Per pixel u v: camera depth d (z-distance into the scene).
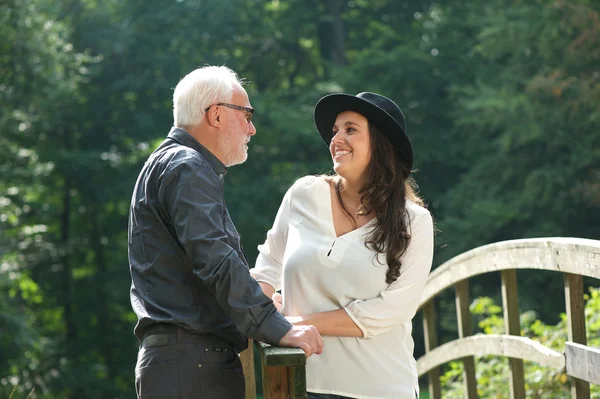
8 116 18.00
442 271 5.36
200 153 3.28
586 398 3.74
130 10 26.30
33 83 17.88
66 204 24.91
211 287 3.04
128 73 25.64
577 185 20.48
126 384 24.41
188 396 3.09
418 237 3.39
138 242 3.21
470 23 23.95
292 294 3.44
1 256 16.69
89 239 25.61
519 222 22.22
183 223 3.05
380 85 25.52
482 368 6.67
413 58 25.14
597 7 20.81
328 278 3.36
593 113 20.09
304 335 2.96
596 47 20.52
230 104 3.29
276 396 2.95
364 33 28.98
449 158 25.23
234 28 26.61
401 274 3.36
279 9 28.78
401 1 28.94
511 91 22.28
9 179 19.12
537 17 21.36
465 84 25.12
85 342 24.19
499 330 7.32
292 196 3.59
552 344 6.17
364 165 3.42
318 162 25.44
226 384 3.17
